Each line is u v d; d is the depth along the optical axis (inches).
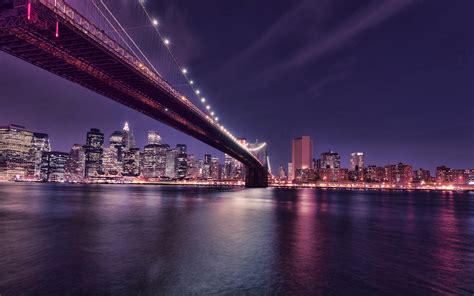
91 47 1573.6
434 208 2452.0
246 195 3983.8
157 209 1820.9
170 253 735.7
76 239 880.9
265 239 917.2
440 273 623.8
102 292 506.3
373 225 1305.4
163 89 2249.0
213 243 850.1
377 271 629.0
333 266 655.1
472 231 1179.3
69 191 4709.6
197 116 3016.7
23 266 623.2
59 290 510.6
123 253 729.6
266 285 545.3
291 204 2461.9
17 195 3265.3
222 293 510.9
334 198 3875.5
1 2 1168.2
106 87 2082.9
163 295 499.8
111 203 2277.3
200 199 2950.3
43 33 1429.6
